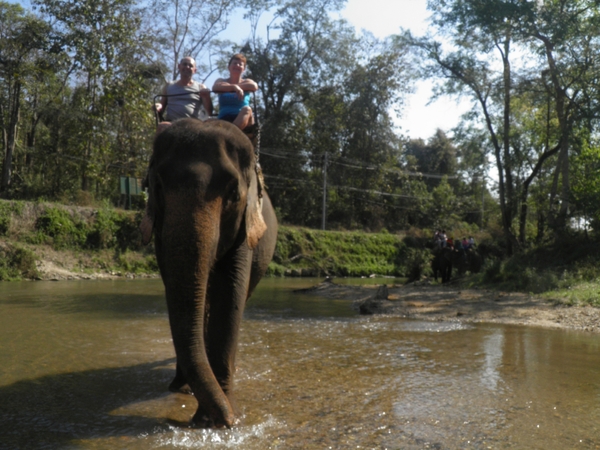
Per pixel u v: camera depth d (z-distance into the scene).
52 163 34.62
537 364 7.18
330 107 50.84
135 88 31.75
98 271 27.64
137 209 32.22
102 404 5.27
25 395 5.54
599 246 19.77
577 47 22.72
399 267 42.12
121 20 31.31
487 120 26.09
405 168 60.84
